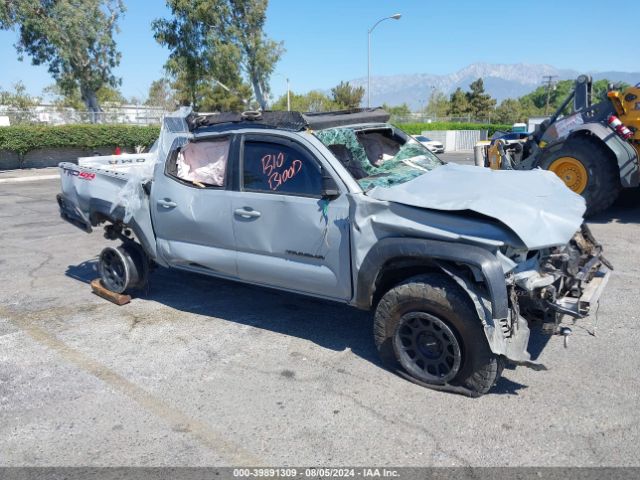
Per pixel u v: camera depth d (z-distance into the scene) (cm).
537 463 309
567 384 396
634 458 312
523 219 357
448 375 379
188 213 500
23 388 410
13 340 498
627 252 729
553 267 383
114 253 580
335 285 426
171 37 3594
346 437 339
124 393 400
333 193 409
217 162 493
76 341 494
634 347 453
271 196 445
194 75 3722
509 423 348
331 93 6275
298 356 453
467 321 359
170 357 457
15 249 854
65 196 635
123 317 551
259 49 3781
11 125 2627
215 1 3541
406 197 387
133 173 561
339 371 425
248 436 343
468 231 363
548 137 972
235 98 5372
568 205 407
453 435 337
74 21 3250
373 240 395
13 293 636
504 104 8750
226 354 461
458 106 7975
